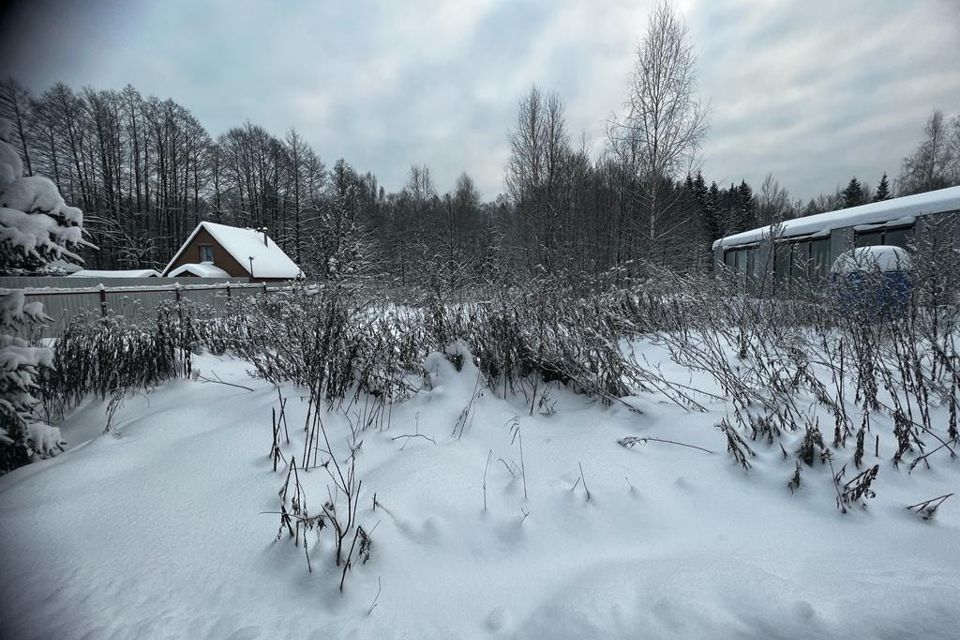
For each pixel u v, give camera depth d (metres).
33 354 2.98
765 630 1.42
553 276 4.75
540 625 1.54
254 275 28.12
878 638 1.37
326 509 2.09
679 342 4.21
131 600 1.68
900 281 4.06
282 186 44.19
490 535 2.03
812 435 2.43
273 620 1.59
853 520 2.03
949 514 2.05
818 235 11.75
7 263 3.02
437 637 1.52
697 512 2.17
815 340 4.75
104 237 31.48
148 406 3.95
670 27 16.23
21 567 1.87
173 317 6.23
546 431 3.14
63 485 2.49
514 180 25.41
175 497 2.32
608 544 1.98
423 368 4.05
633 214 17.83
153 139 41.06
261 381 4.33
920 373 3.12
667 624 1.46
